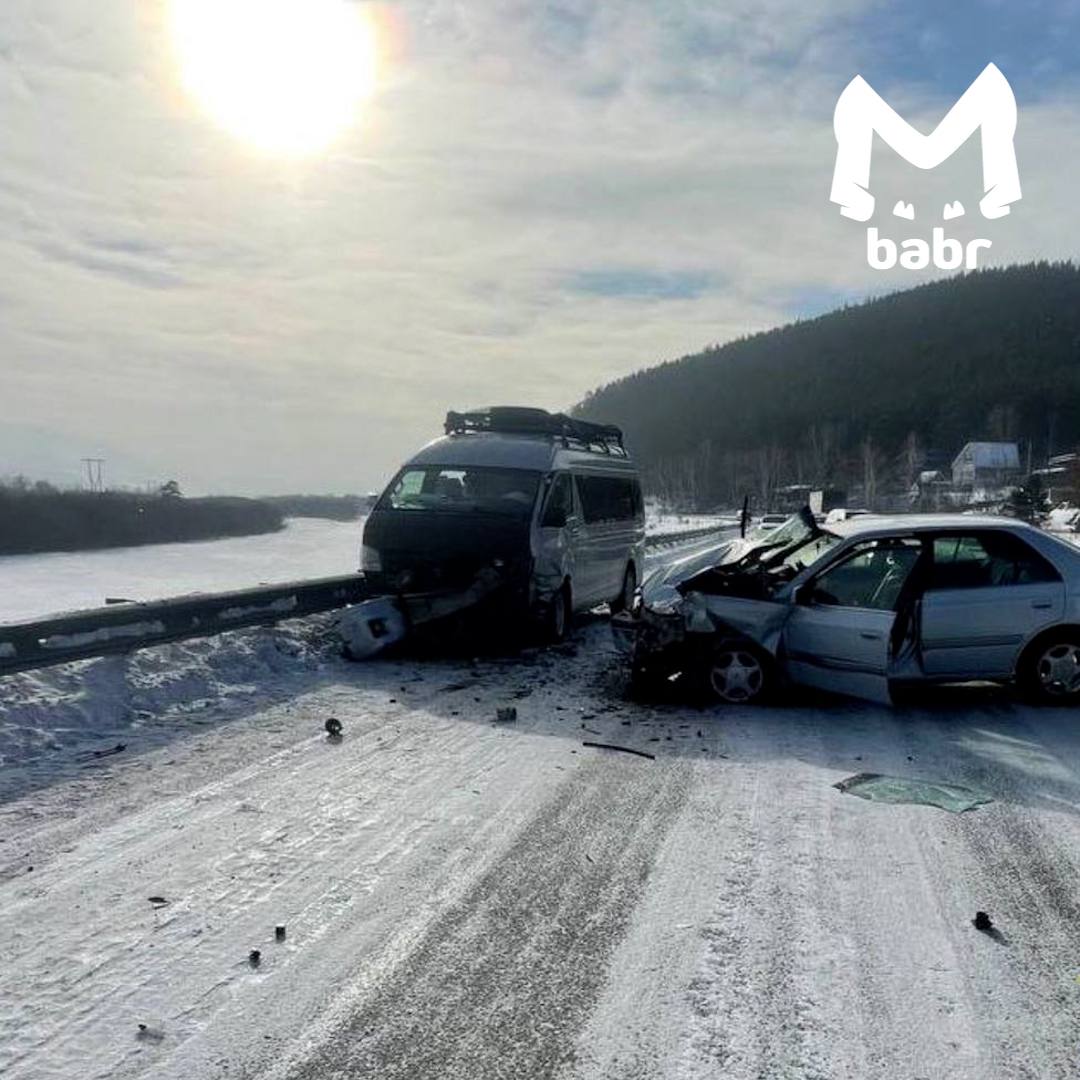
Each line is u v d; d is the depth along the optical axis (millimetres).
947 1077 3221
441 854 5055
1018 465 115188
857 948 4090
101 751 6801
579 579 12539
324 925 4254
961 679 8492
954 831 5438
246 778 6254
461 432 13367
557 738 7371
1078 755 6965
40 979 3781
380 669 9984
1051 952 4070
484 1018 3553
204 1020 3518
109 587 40719
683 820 5590
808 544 9578
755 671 8547
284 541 76062
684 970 3900
